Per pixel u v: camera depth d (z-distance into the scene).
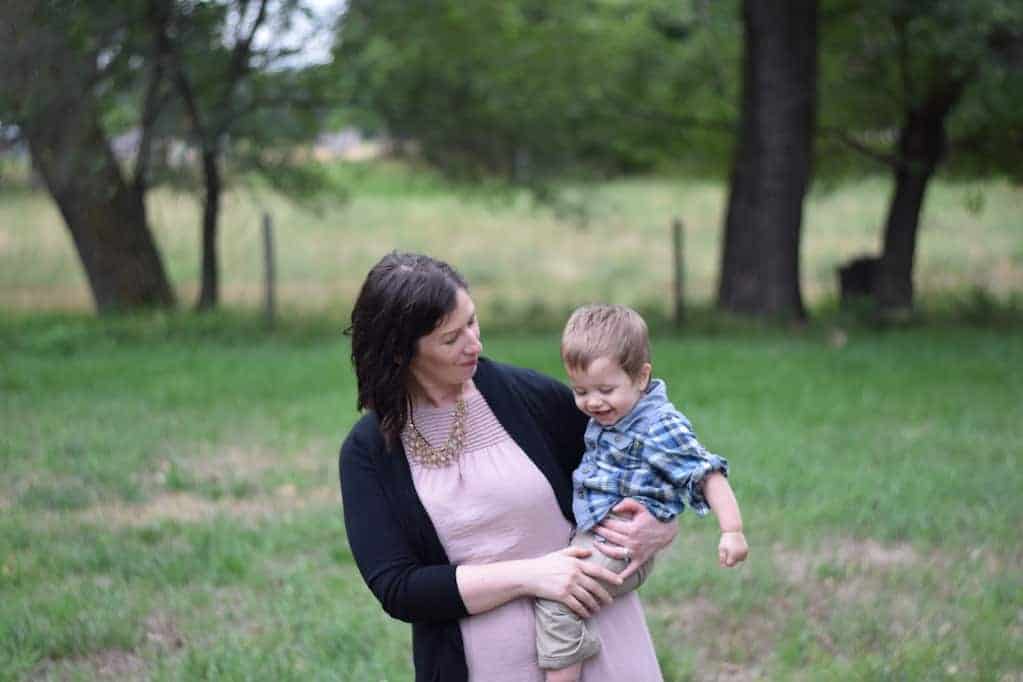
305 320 15.14
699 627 5.21
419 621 2.85
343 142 16.08
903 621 5.15
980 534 6.21
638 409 2.94
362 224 29.50
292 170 14.51
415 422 2.90
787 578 5.72
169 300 15.66
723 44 15.96
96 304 15.44
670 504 2.91
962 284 18.59
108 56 11.12
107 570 5.97
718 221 30.28
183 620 5.30
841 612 5.25
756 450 7.84
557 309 16.80
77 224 15.21
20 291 19.02
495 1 14.82
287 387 10.38
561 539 2.93
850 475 7.23
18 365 11.48
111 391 10.28
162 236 25.12
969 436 8.24
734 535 2.83
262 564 6.00
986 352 11.82
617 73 15.71
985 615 5.09
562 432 3.03
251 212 29.17
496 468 2.87
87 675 4.70
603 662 2.89
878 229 27.45
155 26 11.90
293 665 4.73
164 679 4.64
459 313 2.79
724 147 16.62
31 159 10.83
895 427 8.64
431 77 14.82
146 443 8.41
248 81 13.86
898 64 14.26
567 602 2.78
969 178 16.14
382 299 2.80
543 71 15.41
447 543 2.85
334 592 5.59
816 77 14.39
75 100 9.98
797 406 9.30
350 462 2.93
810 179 16.53
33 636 5.03
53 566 5.98
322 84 14.27
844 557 5.99
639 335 2.92
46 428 8.84
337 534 6.44
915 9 12.45
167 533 6.47
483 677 2.83
